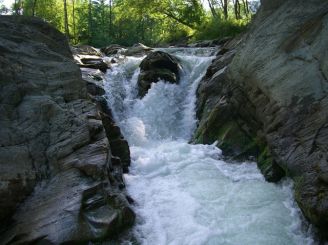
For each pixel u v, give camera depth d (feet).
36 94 30.09
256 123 33.04
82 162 25.46
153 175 31.32
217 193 27.63
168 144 39.81
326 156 22.34
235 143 34.47
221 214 24.82
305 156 24.29
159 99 46.03
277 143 27.53
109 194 24.11
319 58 27.20
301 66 28.48
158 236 23.31
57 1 154.81
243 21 87.25
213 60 48.62
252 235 22.52
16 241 21.47
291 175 25.18
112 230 22.80
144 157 34.37
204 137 37.65
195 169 31.89
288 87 28.76
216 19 93.04
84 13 149.79
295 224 23.45
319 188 21.53
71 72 33.88
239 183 29.12
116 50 67.41
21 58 31.48
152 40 147.84
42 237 21.31
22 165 24.86
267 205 25.67
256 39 34.65
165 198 27.37
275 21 33.14
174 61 49.70
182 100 47.16
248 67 34.09
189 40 100.78
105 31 139.44
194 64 51.44
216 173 31.12
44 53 33.83
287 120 27.63
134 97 47.96
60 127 28.40
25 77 30.32
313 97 26.32
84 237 21.67
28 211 23.29
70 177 24.93
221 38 79.41
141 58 57.11
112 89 46.80
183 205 26.13
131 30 143.74
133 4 119.24
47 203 23.52
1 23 33.91
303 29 29.76
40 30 36.65
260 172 30.53
